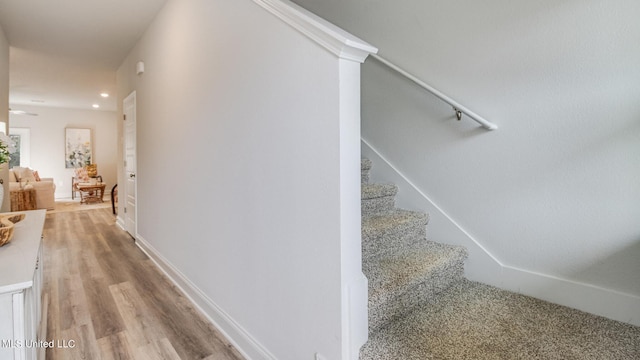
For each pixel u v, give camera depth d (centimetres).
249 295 168
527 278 173
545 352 126
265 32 150
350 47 113
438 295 175
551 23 157
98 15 312
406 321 149
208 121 208
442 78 201
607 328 141
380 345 131
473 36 186
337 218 117
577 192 154
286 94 138
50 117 864
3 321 106
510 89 173
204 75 212
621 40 139
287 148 139
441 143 207
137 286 268
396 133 231
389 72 232
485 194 188
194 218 232
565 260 160
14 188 611
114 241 412
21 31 346
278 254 146
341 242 117
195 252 232
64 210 666
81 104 820
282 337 146
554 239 163
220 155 193
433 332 140
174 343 184
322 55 120
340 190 116
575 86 152
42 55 426
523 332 140
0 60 323
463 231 199
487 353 126
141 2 287
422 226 210
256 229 161
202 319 212
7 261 124
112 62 462
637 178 139
